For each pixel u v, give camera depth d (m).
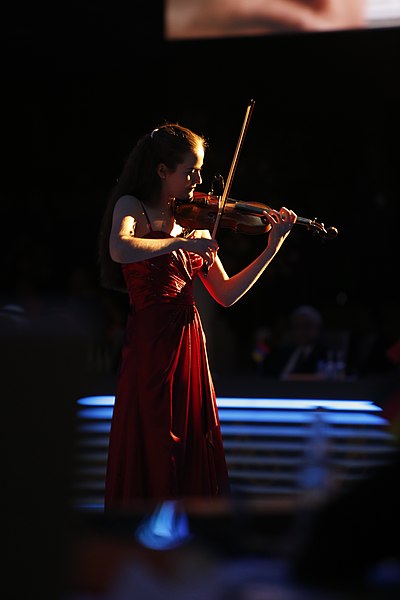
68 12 32.97
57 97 36.66
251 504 2.60
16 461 1.59
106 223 7.79
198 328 7.71
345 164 33.38
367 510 2.04
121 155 36.47
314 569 2.05
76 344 1.58
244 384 12.28
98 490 10.90
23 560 1.62
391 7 25.06
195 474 7.57
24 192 36.25
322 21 25.64
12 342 1.56
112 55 34.00
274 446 11.28
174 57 33.91
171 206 7.79
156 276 7.46
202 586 2.02
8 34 33.47
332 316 28.70
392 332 26.55
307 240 30.44
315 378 14.46
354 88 33.84
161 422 7.39
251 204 8.20
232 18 26.27
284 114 34.47
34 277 31.05
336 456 10.68
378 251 30.08
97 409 11.85
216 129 33.75
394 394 3.20
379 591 2.00
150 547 2.29
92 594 1.96
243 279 7.93
